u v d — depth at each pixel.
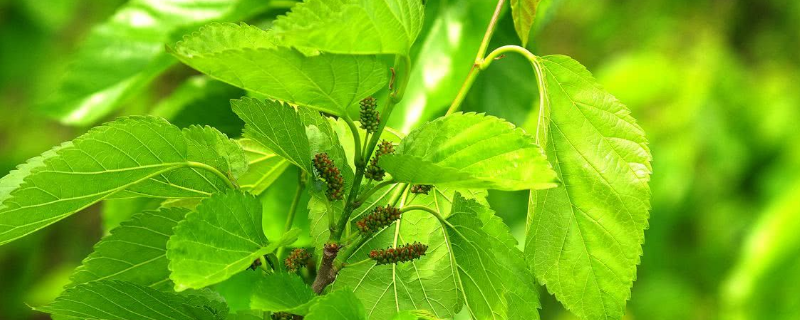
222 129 0.95
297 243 0.87
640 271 1.71
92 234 1.81
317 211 0.68
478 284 0.66
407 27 0.57
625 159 0.67
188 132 0.62
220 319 0.63
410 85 0.88
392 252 0.64
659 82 1.66
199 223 0.56
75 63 0.91
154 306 0.63
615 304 0.67
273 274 0.58
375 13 0.56
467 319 0.94
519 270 0.65
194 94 0.93
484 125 0.58
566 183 0.68
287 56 0.56
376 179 0.61
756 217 1.62
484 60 0.69
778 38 1.79
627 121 0.67
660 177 1.60
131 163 0.61
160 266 0.66
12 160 1.84
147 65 0.91
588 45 1.87
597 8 1.87
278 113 0.61
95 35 0.91
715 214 1.69
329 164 0.62
